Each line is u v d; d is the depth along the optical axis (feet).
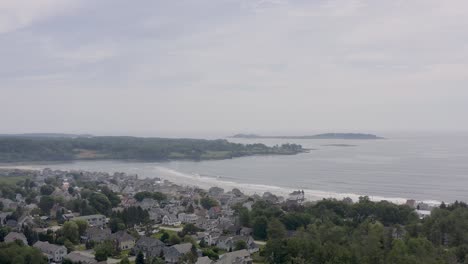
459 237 583.99
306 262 467.93
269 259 527.40
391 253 455.22
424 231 617.62
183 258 559.38
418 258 454.81
